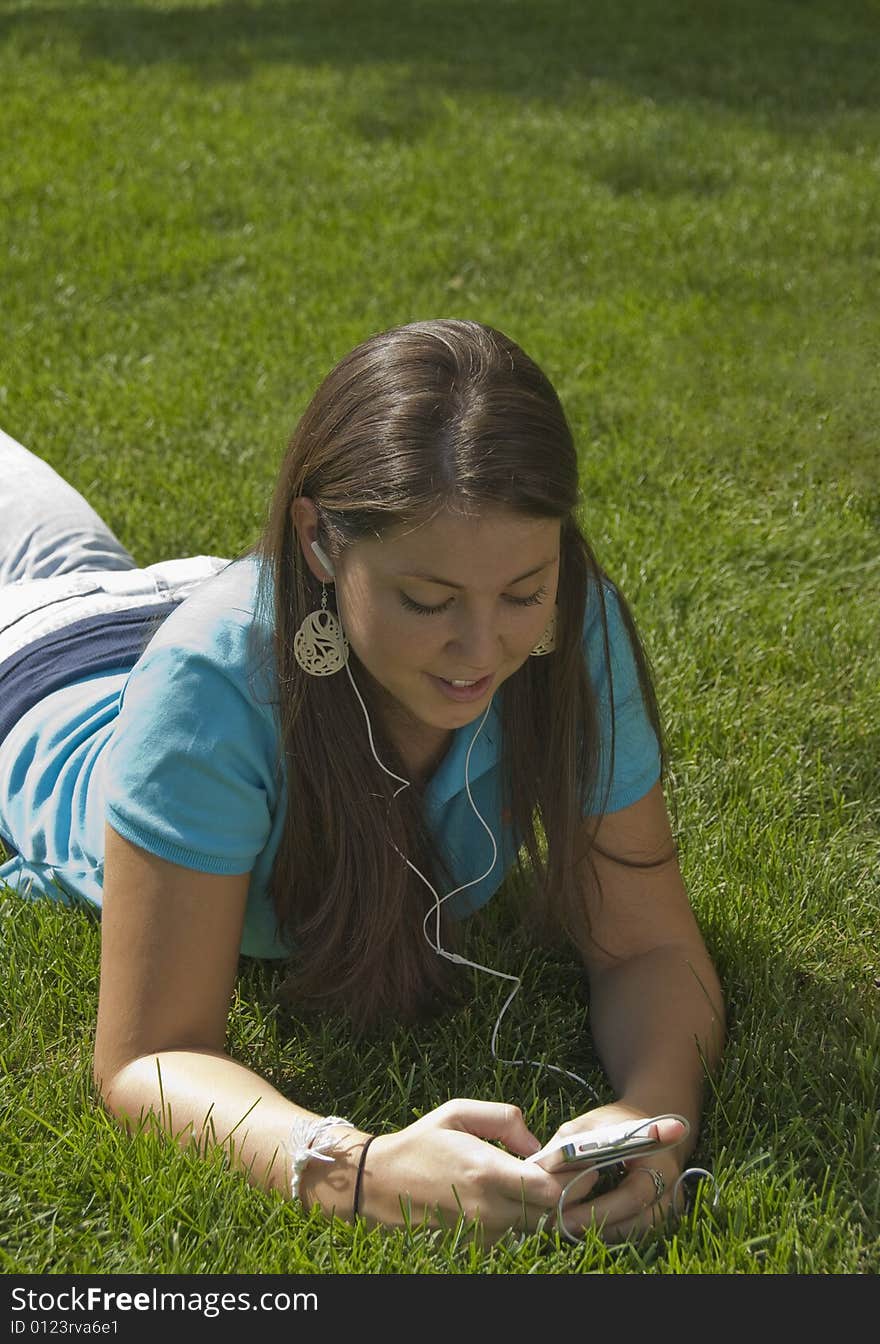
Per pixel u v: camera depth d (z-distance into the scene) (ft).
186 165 29.04
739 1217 6.91
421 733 7.65
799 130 31.63
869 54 39.04
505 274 23.00
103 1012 7.36
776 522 14.85
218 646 7.21
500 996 8.59
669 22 43.11
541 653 7.48
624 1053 7.72
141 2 48.85
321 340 20.03
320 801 7.46
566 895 8.07
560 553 7.18
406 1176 6.73
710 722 11.33
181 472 15.98
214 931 7.30
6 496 11.94
